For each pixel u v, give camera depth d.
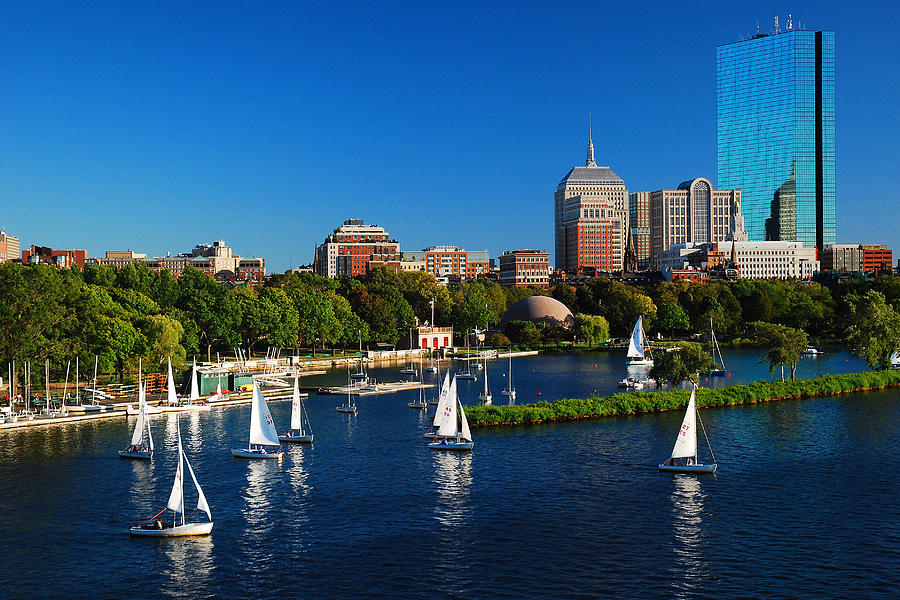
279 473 110.44
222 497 99.56
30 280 162.00
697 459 114.94
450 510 93.75
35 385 171.75
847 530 86.25
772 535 85.06
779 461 114.56
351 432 138.50
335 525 89.12
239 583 74.56
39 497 99.69
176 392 177.88
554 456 118.06
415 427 142.75
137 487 104.00
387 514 92.62
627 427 138.75
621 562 78.38
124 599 71.50
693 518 90.38
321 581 74.81
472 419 140.38
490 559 79.38
